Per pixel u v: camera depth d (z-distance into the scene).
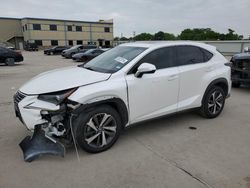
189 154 3.74
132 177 3.15
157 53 4.30
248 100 6.94
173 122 5.04
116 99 3.73
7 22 58.03
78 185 2.99
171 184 3.01
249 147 3.97
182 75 4.51
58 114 3.46
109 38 66.75
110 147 3.89
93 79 3.66
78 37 61.97
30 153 3.52
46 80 3.82
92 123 3.58
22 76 11.61
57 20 58.25
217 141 4.19
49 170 3.30
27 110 3.46
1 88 8.55
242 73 7.74
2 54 17.12
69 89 3.45
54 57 29.02
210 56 5.10
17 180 3.08
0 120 5.14
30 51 48.59
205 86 4.93
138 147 3.95
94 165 3.42
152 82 4.10
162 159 3.59
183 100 4.66
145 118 4.19
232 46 30.59
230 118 5.34
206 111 5.12
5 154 3.71
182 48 4.66
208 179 3.11
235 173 3.24
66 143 3.69
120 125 3.90
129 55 4.23
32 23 55.38
